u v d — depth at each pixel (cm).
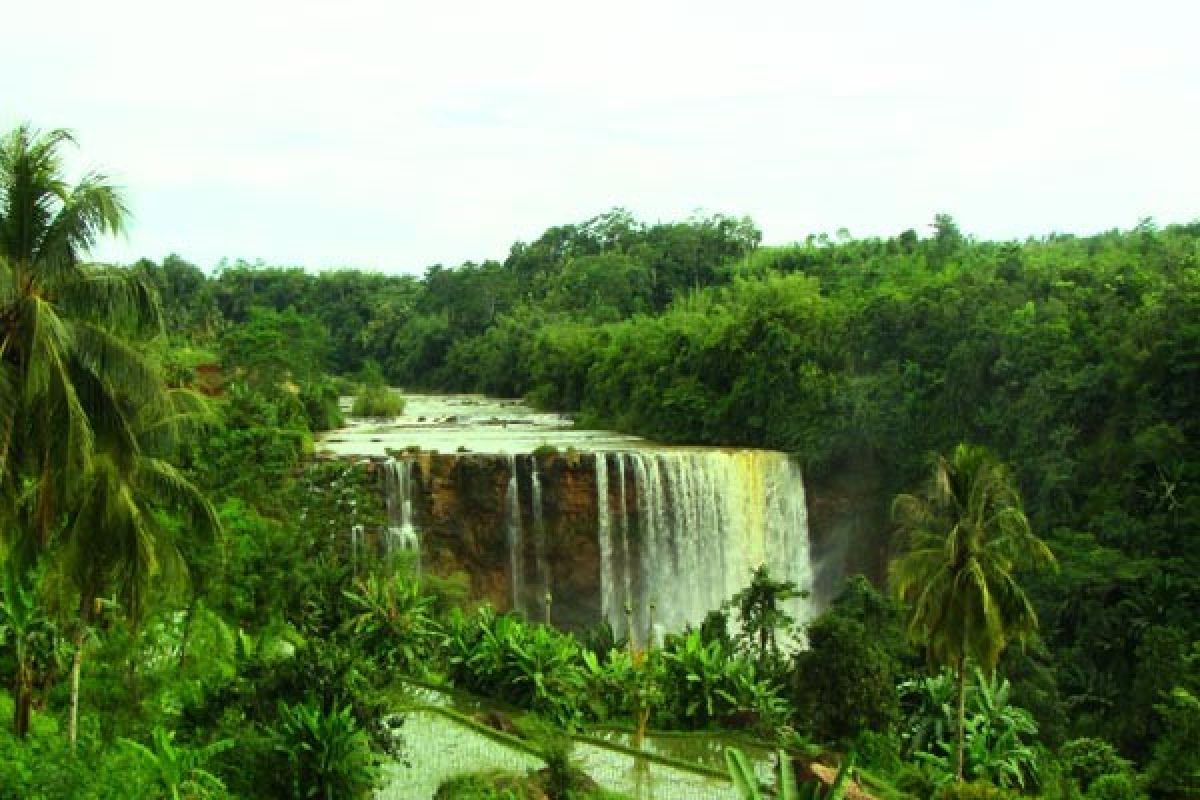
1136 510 5194
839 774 1895
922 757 3219
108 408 1809
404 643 3847
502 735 3098
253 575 3616
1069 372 5756
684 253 12925
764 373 6956
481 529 5581
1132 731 4053
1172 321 5400
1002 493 2878
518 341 11144
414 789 2678
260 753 2384
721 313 8106
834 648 3428
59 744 2202
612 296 12231
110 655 2816
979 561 2852
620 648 4350
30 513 1900
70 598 2128
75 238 1714
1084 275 6800
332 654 2664
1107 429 5553
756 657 4331
